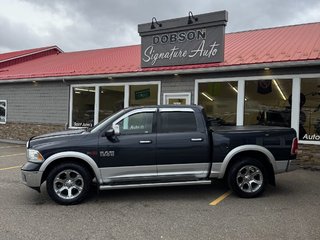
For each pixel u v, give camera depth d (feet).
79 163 21.86
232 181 22.72
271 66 34.30
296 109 34.30
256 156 23.56
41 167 21.11
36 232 16.76
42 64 68.18
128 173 22.04
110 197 23.06
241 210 20.15
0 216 19.10
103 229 17.20
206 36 39.37
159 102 42.93
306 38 42.45
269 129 23.41
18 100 57.52
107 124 22.26
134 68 45.70
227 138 22.71
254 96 36.76
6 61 75.87
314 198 22.75
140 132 22.38
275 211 19.93
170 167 22.29
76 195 21.47
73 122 51.13
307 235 16.26
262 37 49.01
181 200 22.31
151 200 22.34
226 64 37.09
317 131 33.76
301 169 33.35
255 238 15.93
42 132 54.39
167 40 42.19
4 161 37.22
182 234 16.48
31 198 22.76
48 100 53.83
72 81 51.03
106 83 47.65
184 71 39.68
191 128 22.77
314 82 33.60
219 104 38.86
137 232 16.78
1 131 59.67
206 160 22.57
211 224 17.80
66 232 16.79
